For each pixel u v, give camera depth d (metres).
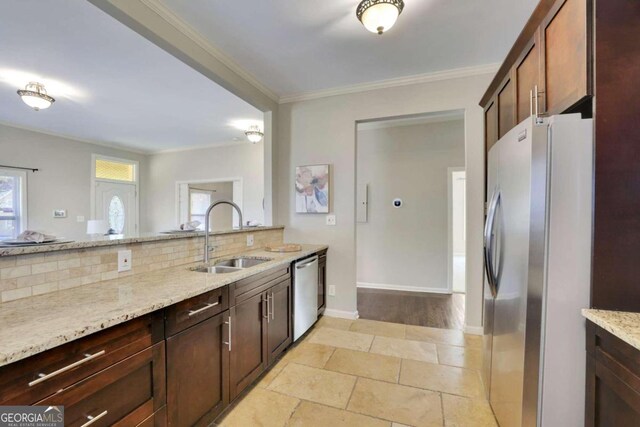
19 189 4.86
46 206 5.20
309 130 3.44
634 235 1.14
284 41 2.40
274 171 3.50
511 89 2.00
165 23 2.05
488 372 1.83
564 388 1.22
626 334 0.94
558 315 1.21
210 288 1.55
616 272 1.16
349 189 3.29
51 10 2.04
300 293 2.67
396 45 2.46
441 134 4.44
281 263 2.32
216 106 3.97
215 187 7.66
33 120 4.56
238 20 2.14
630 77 1.14
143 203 6.83
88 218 5.79
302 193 3.43
